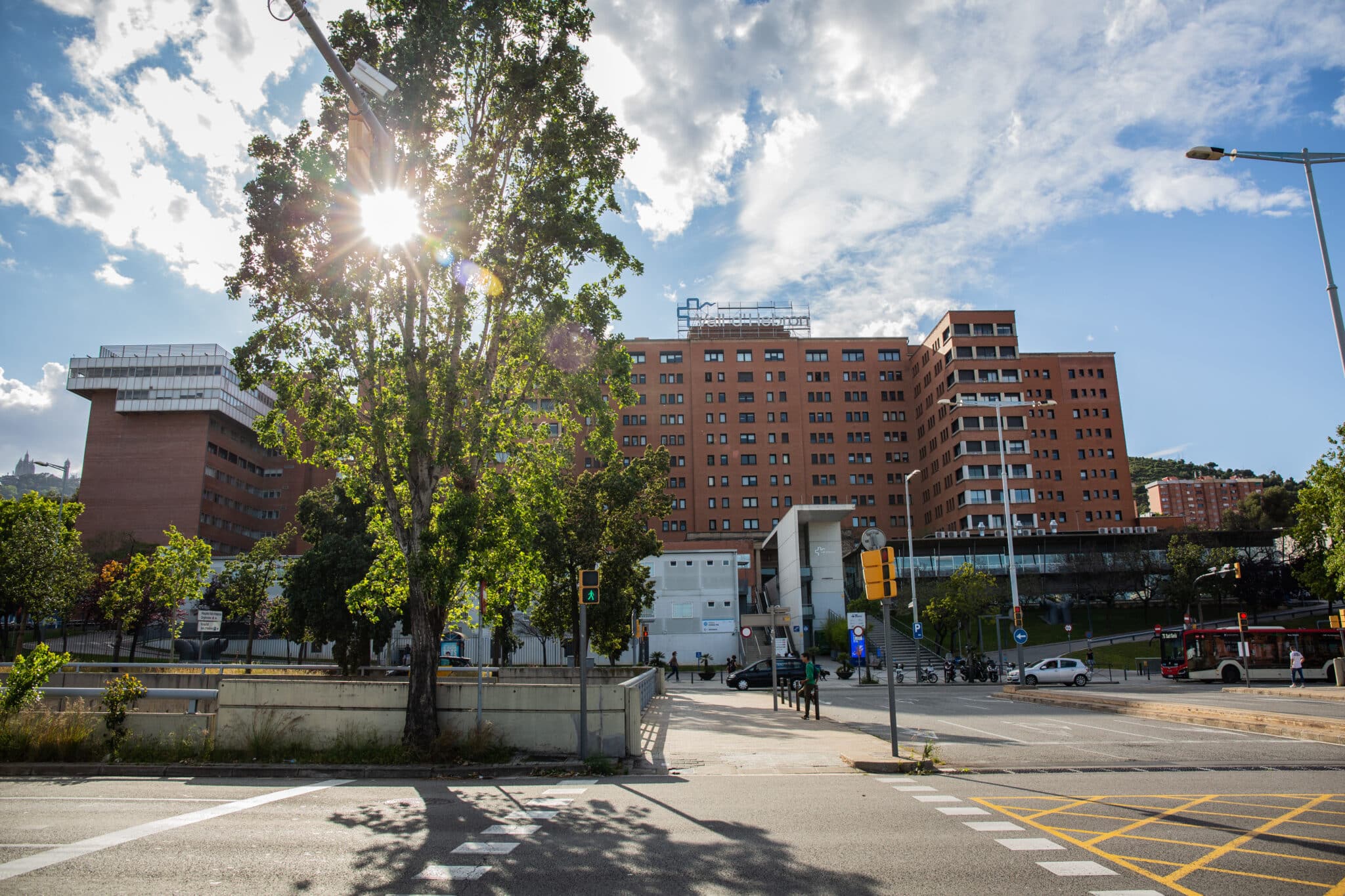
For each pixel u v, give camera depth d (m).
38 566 34.44
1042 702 30.00
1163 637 46.19
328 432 15.08
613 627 35.97
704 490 106.06
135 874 6.58
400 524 15.01
